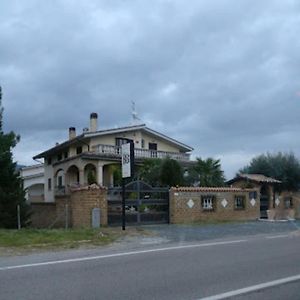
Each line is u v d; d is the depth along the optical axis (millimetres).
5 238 13969
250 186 26547
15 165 25984
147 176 29875
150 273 8750
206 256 10977
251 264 9805
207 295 7047
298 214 28875
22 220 24703
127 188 20156
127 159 17641
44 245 13133
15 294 7055
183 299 6793
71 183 42344
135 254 11383
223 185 28797
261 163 31328
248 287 7617
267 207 26938
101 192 19000
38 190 59062
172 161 29594
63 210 21328
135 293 7129
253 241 14320
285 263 9969
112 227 18672
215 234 16516
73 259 10586
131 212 19969
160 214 20859
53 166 46625
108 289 7391
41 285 7695
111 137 42156
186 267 9414
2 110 25406
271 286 7715
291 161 30656
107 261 10258
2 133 25391
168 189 21344
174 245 13297
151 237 15438
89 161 38938
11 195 24750
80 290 7316
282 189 29781
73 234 15211
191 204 21812
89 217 18812
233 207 23781
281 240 14625
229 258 10641
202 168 30141
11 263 10023
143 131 43906
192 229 18344
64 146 44062
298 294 7203
